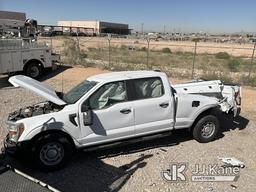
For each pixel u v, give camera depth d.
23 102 12.12
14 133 5.96
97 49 41.50
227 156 6.89
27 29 21.75
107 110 6.39
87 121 6.18
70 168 6.30
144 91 6.82
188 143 7.65
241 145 7.59
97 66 22.23
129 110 6.59
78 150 6.40
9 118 6.38
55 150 6.10
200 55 39.94
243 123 9.41
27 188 4.02
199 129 7.55
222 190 5.45
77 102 6.24
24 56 17.17
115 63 23.98
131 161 6.62
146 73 6.99
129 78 6.67
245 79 16.83
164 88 7.00
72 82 17.08
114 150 7.20
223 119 9.75
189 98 7.32
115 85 6.54
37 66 17.89
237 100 8.41
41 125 5.92
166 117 7.06
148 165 6.43
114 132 6.51
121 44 57.97
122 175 6.00
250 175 6.03
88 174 6.05
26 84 6.25
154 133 7.01
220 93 8.48
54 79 18.00
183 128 7.41
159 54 38.84
